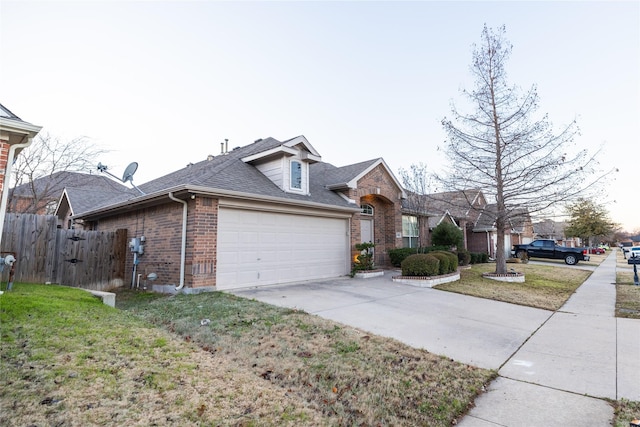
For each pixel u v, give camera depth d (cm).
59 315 474
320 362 416
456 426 307
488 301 872
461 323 648
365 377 385
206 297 735
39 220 808
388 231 1603
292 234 1052
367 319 630
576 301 925
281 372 385
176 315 591
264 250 962
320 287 963
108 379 311
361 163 1523
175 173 1473
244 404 299
